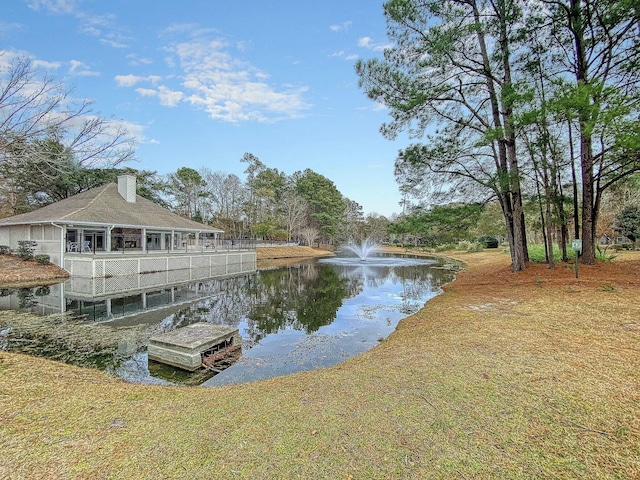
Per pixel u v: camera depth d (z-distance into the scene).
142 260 15.67
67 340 6.61
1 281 12.91
